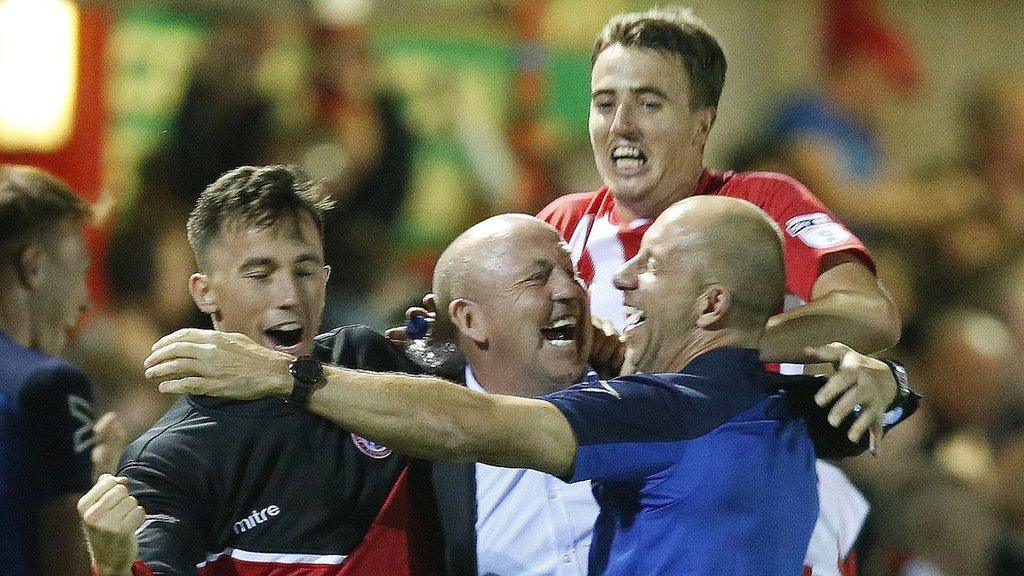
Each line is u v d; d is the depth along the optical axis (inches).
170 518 509.0
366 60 1104.8
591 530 537.0
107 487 475.8
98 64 950.4
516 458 462.0
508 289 530.3
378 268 1090.7
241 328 526.3
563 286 533.6
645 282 502.0
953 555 928.3
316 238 531.5
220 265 525.7
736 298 493.7
